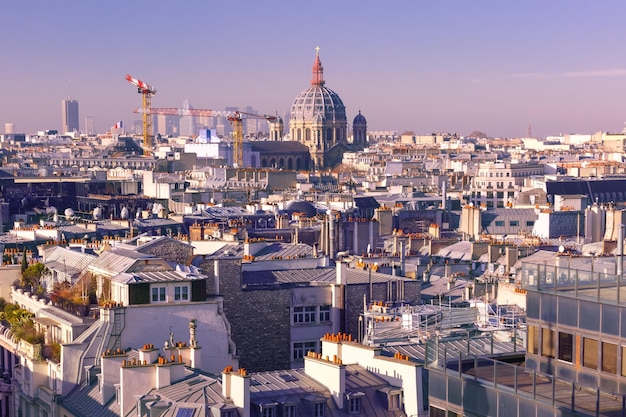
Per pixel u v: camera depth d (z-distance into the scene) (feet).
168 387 587.27
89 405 623.36
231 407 554.87
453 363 470.80
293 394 576.20
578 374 448.65
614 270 479.41
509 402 437.58
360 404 581.53
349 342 623.36
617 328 435.53
